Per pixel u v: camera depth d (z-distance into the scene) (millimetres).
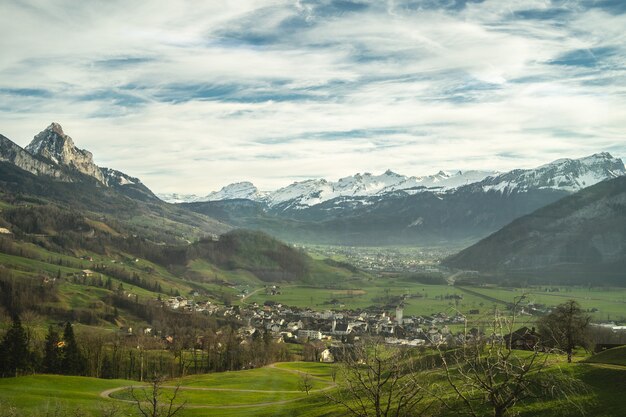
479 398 61750
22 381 125375
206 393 123750
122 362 172875
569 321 104125
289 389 132000
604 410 61125
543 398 64875
